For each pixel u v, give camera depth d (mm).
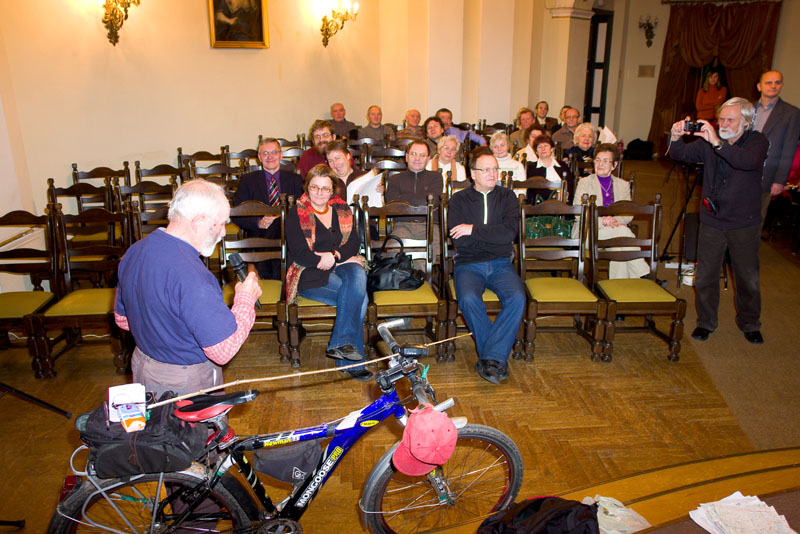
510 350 3555
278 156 4535
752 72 12273
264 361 3828
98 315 3555
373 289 3709
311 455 2059
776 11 11758
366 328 3613
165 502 1971
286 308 3635
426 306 3674
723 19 12312
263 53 7648
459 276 3770
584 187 4539
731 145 3568
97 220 3828
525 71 10250
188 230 1875
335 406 3309
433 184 4504
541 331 4059
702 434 3029
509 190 3910
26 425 3135
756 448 2912
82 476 1973
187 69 6996
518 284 3656
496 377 3486
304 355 3918
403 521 2436
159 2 6621
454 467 2557
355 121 9117
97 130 6305
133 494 2170
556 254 3959
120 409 1694
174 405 1829
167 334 1886
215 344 1826
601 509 2154
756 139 3627
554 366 3742
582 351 3941
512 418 3170
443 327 3715
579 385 3514
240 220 4363
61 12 5863
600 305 3676
